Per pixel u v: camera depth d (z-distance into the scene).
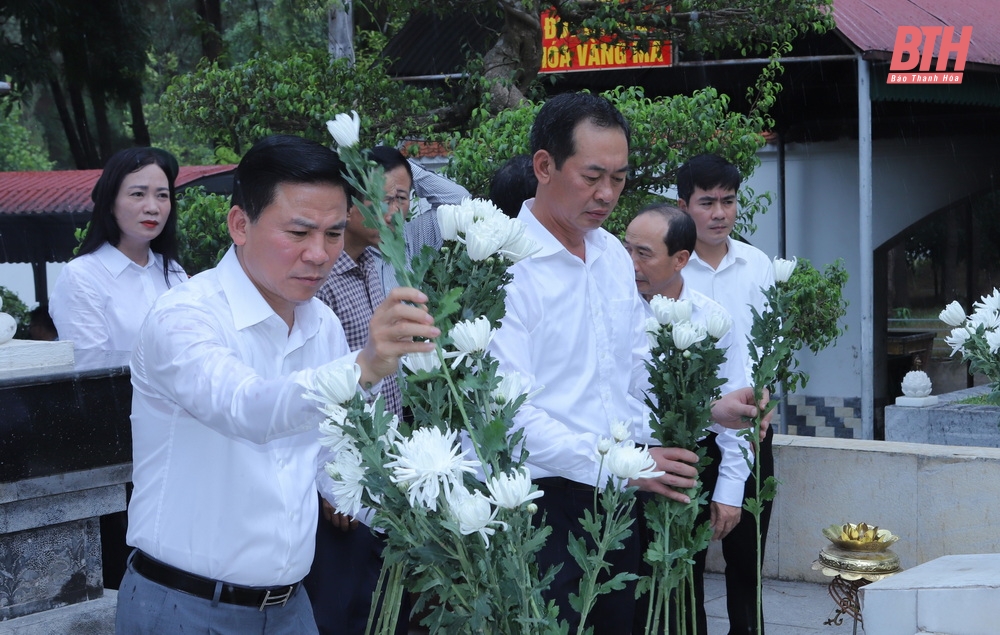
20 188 10.12
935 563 2.99
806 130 9.82
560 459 2.49
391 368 1.65
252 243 2.08
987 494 4.75
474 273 1.67
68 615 3.25
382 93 6.68
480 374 1.64
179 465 2.17
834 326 6.50
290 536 2.22
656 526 2.11
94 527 3.40
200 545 2.17
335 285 3.48
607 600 2.79
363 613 3.27
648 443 3.28
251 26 15.39
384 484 1.52
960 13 9.33
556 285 2.75
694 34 6.78
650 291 3.51
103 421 3.25
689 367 2.14
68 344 3.35
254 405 1.82
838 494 5.08
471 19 8.66
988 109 9.81
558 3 6.78
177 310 2.09
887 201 9.76
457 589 1.58
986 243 10.38
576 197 2.66
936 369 10.47
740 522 3.84
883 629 2.70
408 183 3.90
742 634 3.90
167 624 2.18
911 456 4.91
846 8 8.05
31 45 13.14
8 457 2.98
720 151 5.91
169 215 3.97
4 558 3.14
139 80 14.24
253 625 2.23
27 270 12.48
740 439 3.52
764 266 4.07
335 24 8.52
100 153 14.69
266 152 2.04
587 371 2.80
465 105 6.94
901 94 8.05
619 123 2.67
